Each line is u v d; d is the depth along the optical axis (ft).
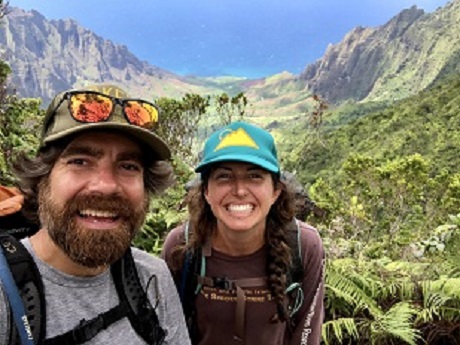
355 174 21.59
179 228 2.91
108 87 1.85
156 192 2.00
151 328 1.86
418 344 4.66
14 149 5.54
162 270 2.08
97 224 1.75
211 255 2.82
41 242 1.76
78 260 1.70
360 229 12.37
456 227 6.75
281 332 2.90
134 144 1.81
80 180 1.73
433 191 21.08
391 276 5.25
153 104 1.89
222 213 2.70
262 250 2.80
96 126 1.71
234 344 2.83
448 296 4.54
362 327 4.53
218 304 2.79
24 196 1.87
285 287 2.77
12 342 1.59
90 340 1.70
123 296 1.83
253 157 2.63
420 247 6.61
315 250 2.90
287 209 2.81
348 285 4.64
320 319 3.04
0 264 1.63
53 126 1.76
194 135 12.85
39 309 1.64
